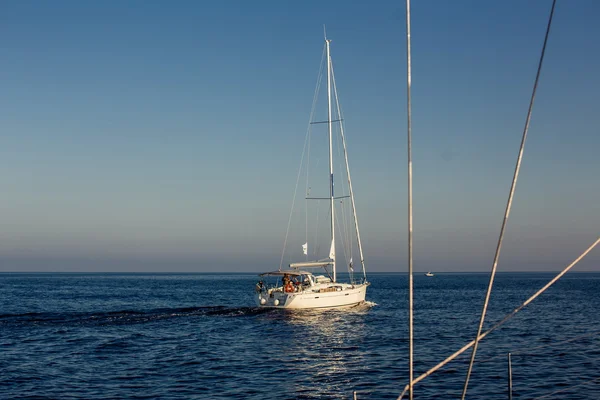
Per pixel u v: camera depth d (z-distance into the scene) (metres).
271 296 50.81
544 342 36.53
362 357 31.59
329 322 46.50
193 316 50.50
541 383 24.94
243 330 42.53
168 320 48.38
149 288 129.12
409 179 10.92
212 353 33.03
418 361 30.33
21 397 23.12
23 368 28.80
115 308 66.62
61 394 23.61
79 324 46.00
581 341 36.66
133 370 28.42
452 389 24.02
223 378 26.58
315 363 29.95
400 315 53.72
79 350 34.09
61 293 102.19
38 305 71.31
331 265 54.00
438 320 49.78
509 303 71.50
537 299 80.75
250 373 27.64
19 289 119.19
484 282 176.88
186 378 26.61
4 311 61.88
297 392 23.88
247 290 117.94
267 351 33.62
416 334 40.47
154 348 34.81
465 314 55.91
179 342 37.09
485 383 24.97
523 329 43.31
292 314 49.25
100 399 22.83
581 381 25.28
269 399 22.75
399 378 26.27
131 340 37.97
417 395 23.19
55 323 46.44
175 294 99.88
